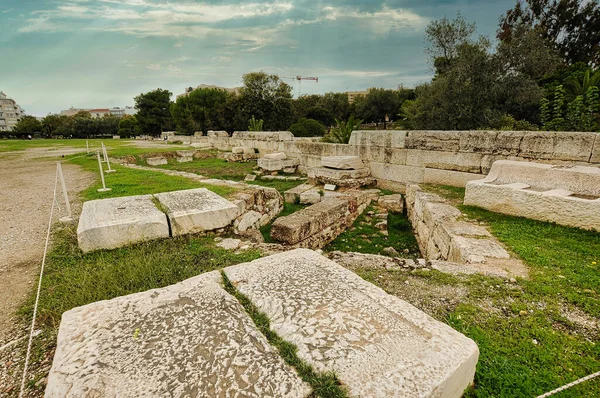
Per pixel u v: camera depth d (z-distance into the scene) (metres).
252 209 5.26
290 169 11.29
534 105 11.55
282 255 2.64
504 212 4.48
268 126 29.84
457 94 12.21
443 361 1.44
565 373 1.75
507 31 17.17
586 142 4.88
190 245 3.65
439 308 2.38
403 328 1.66
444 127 12.79
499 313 2.29
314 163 10.87
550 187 4.36
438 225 4.23
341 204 5.66
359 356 1.45
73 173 8.69
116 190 5.97
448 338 1.60
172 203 4.27
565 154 5.13
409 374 1.36
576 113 7.16
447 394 1.40
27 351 1.78
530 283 2.65
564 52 21.61
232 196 5.19
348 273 2.29
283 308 1.83
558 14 21.17
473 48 12.00
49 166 10.30
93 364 1.42
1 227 4.27
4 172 9.18
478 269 2.93
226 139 17.05
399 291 2.62
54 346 2.00
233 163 13.08
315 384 1.32
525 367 1.78
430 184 7.15
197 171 11.34
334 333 1.61
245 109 29.03
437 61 14.68
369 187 8.53
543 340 2.01
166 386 1.30
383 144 8.35
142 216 3.70
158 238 3.72
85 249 3.33
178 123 34.22
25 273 3.00
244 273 2.29
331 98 41.28
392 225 6.07
